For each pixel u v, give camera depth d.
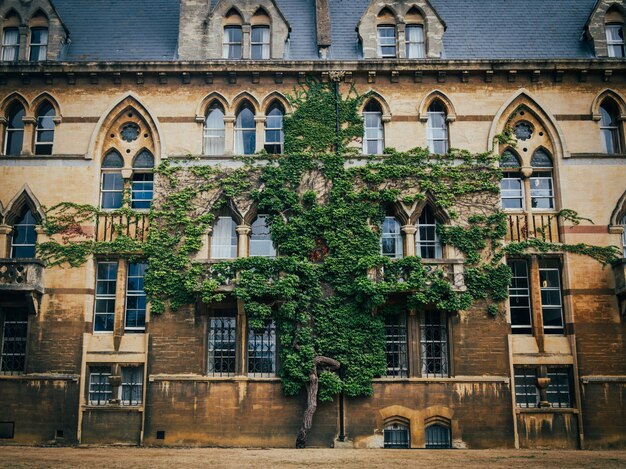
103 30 29.56
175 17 30.23
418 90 27.41
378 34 28.41
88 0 31.17
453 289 25.03
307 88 27.38
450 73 27.38
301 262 25.14
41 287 25.55
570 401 25.34
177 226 26.02
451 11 30.53
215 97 27.39
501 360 25.09
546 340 25.70
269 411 24.72
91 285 25.88
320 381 24.45
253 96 27.34
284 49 28.14
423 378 24.94
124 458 19.92
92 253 25.97
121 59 28.19
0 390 25.03
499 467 18.53
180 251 25.70
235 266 25.05
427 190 26.45
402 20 28.08
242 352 25.22
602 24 28.28
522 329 26.00
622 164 26.89
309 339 24.77
